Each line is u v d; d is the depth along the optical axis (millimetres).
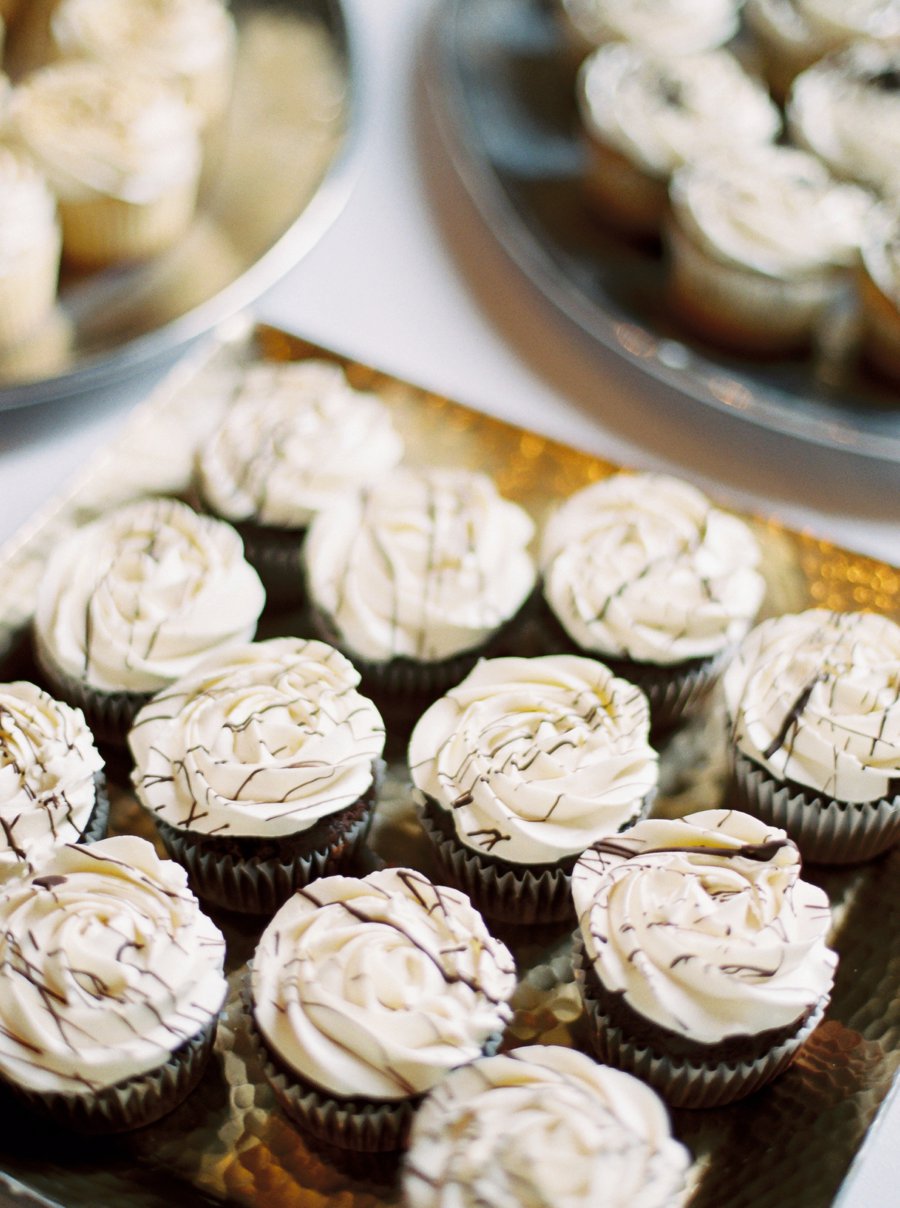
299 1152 531
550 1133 484
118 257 733
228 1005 555
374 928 531
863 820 580
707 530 639
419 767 577
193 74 777
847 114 814
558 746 572
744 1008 522
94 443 690
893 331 719
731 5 871
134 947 522
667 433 721
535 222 779
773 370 744
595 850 551
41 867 538
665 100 790
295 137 776
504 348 744
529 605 636
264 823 555
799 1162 531
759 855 544
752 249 723
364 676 615
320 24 809
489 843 561
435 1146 489
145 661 595
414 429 679
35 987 515
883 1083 543
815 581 644
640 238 792
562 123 831
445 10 840
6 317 692
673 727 625
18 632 614
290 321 736
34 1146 523
